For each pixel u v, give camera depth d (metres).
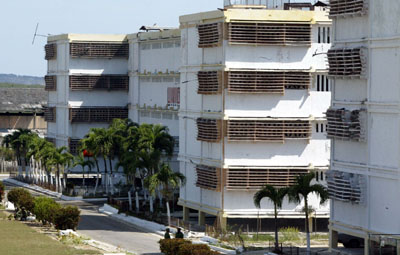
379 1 165.00
